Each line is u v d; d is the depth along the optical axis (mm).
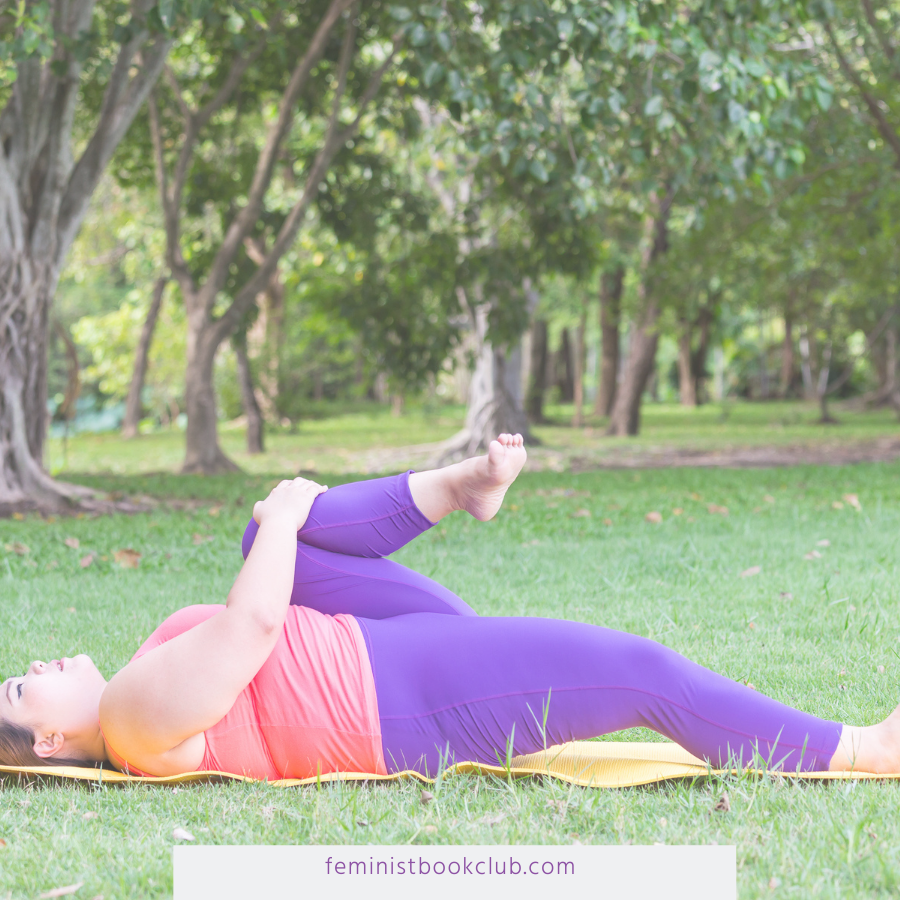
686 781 2516
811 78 9070
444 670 2529
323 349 27781
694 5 10039
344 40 13344
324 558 2730
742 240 17266
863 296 23844
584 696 2477
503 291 14461
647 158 9680
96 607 4922
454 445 18812
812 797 2334
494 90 9922
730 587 5141
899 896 1869
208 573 5922
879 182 13984
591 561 6000
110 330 32438
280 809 2342
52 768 2564
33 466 9344
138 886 2008
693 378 43188
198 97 15133
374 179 14977
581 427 28984
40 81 9266
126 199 21641
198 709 2408
